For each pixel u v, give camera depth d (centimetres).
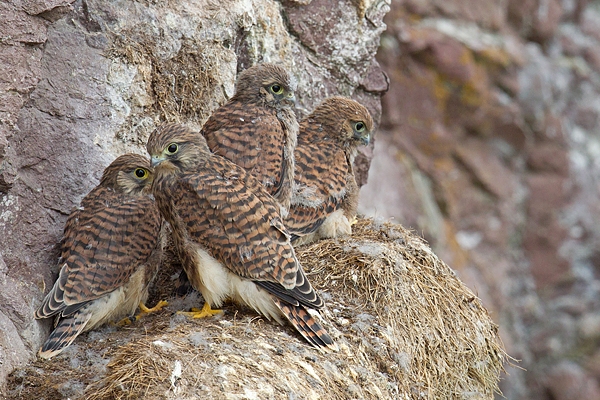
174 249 1085
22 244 906
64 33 995
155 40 1092
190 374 793
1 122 855
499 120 2198
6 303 855
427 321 1041
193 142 928
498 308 2166
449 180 2156
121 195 948
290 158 1063
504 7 2278
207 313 925
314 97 1348
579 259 2319
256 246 889
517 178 2266
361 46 1371
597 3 2459
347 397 877
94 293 882
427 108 2136
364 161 1436
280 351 869
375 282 1028
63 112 980
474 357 1090
